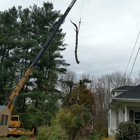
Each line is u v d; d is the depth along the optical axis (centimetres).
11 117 2200
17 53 3045
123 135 1038
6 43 3052
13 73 2997
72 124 1142
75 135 1148
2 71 2977
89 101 3394
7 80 3023
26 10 3253
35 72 2808
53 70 2928
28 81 2827
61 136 1118
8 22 3262
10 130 2027
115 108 1825
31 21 3250
